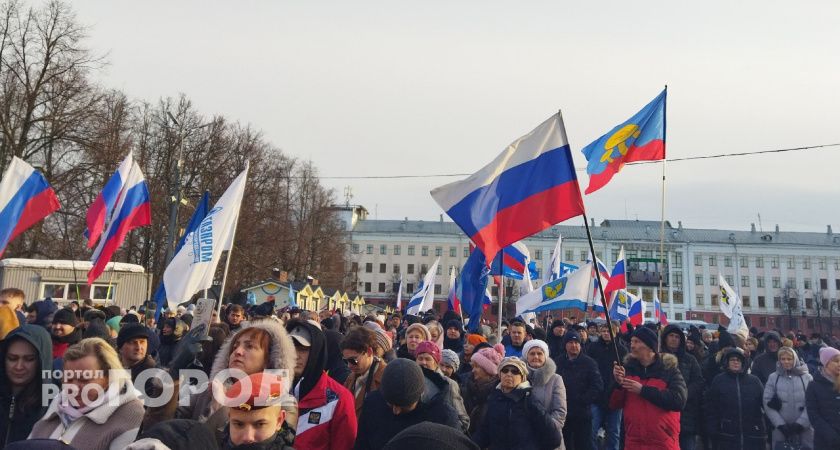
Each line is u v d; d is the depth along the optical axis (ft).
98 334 20.58
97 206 33.91
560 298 38.09
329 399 12.57
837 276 297.12
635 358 20.40
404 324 43.86
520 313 39.34
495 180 21.85
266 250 130.11
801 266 298.56
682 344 27.09
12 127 89.04
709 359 31.22
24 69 90.17
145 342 16.25
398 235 311.47
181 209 111.04
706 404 25.11
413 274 308.60
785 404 23.00
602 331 40.75
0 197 28.25
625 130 28.25
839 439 19.62
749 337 38.99
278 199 133.69
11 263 66.59
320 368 12.66
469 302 36.37
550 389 19.51
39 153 91.20
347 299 170.81
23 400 12.68
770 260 299.58
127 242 110.11
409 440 7.09
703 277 298.76
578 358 26.02
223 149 122.52
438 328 27.71
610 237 303.07
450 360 21.57
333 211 166.91
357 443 13.39
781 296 293.23
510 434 16.47
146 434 8.11
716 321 294.46
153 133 118.62
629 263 252.42
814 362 39.04
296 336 12.34
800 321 285.43
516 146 21.97
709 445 27.43
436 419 12.96
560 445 16.65
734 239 309.83
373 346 15.30
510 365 16.92
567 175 20.92
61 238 88.99
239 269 121.70
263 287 122.42
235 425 8.84
